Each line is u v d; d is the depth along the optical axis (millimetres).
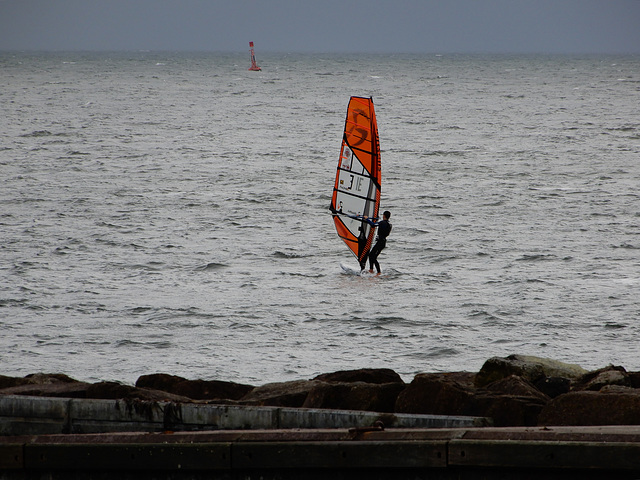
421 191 157750
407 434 28594
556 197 150250
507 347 67938
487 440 27578
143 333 71688
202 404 33312
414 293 86625
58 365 62500
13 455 30359
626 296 84375
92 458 29922
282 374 60750
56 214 130875
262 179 174125
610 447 26391
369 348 67812
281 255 105812
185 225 124562
